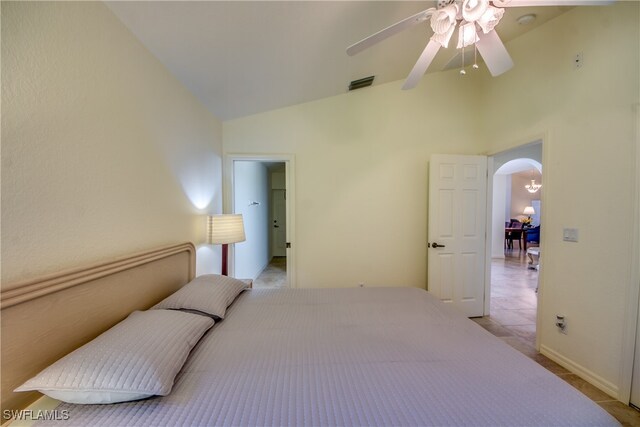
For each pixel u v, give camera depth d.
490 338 1.31
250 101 2.64
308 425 0.77
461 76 3.10
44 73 0.94
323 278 3.08
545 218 2.18
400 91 3.07
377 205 3.09
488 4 1.28
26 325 0.84
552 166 2.13
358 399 0.88
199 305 1.47
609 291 1.71
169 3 1.30
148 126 1.58
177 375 1.00
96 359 0.86
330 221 3.07
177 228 1.94
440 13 1.33
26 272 0.88
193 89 2.14
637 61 1.57
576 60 1.93
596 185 1.79
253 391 0.92
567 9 2.00
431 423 0.78
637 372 1.59
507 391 0.92
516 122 2.55
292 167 3.01
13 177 0.84
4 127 0.81
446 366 1.07
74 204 1.06
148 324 1.11
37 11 0.91
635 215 1.58
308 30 1.76
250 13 1.50
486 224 3.06
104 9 1.22
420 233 3.13
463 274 3.03
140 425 0.77
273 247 6.76
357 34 1.92
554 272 2.11
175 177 1.91
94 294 1.10
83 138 1.10
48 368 0.82
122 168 1.35
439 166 2.97
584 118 1.88
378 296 1.94
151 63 1.61
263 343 1.26
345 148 3.05
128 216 1.39
